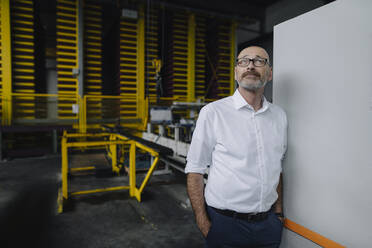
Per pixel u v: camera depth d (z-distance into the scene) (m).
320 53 1.00
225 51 7.56
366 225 0.88
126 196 3.34
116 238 2.26
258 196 1.06
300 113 1.10
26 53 5.70
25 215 2.72
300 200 1.12
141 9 6.41
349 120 0.91
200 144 1.11
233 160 1.06
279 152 1.11
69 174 4.25
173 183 3.99
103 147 6.42
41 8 7.78
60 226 2.47
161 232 2.39
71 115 6.30
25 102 5.80
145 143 3.13
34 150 5.86
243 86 1.07
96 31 6.30
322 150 1.01
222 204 1.08
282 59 1.19
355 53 0.88
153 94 6.81
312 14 1.03
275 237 1.13
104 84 9.22
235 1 7.54
